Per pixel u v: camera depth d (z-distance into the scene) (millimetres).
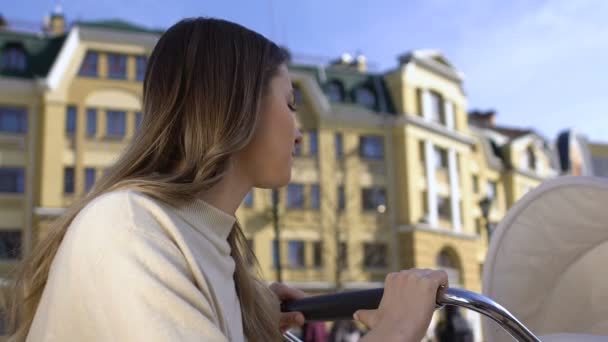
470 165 36531
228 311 991
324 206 29422
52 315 891
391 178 30922
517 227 1471
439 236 30953
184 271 879
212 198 1098
